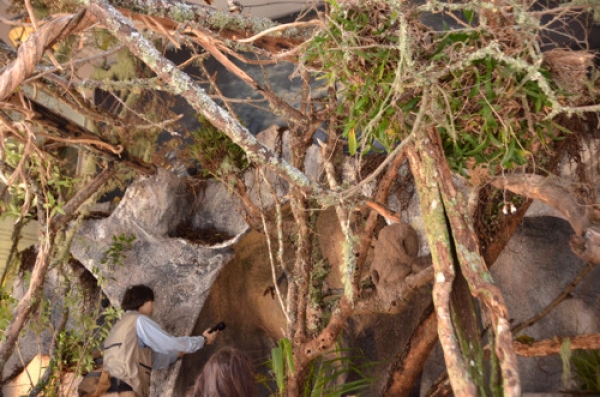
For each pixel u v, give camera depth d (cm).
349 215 220
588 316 388
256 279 508
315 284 367
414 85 178
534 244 416
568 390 334
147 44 187
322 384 319
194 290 467
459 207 183
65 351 417
